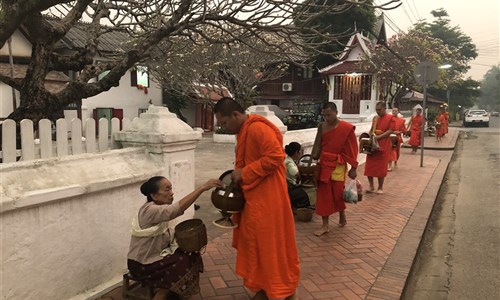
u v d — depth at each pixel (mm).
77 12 4258
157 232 3088
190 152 4562
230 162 11586
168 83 17250
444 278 4367
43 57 4078
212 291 3555
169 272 3035
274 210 2980
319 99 28156
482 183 9375
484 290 4086
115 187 3551
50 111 4117
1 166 2775
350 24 23344
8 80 4180
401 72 21859
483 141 20219
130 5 5188
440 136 18750
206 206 6375
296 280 3127
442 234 5812
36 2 3146
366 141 7105
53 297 3102
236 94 17750
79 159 3355
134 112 21156
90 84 4246
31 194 2799
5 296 2762
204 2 4070
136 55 4188
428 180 8711
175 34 4320
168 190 3182
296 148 5793
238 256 3164
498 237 5613
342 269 4062
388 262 4254
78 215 3252
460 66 37875
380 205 6539
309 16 4492
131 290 3449
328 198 5008
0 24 3262
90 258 3391
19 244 2818
